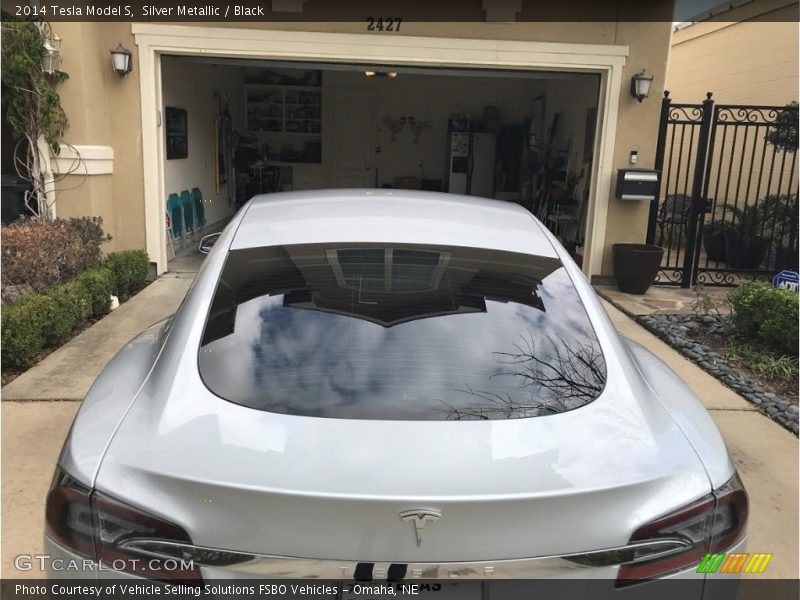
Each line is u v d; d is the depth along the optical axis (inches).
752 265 345.1
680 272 331.6
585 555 60.5
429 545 58.5
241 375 71.7
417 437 64.8
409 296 83.0
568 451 65.0
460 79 510.9
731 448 151.8
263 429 65.1
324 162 517.0
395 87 510.0
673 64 482.9
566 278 91.4
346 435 64.6
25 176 256.7
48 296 195.5
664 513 63.1
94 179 262.4
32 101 242.7
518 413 69.4
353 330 77.7
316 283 84.1
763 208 335.9
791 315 204.2
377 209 104.3
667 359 209.8
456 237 96.2
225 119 451.5
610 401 73.0
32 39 235.3
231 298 81.9
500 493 58.9
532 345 78.3
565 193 399.5
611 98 288.8
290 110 509.0
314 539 58.4
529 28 278.5
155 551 59.9
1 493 121.3
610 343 82.0
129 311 237.1
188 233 371.9
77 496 62.8
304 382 71.1
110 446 65.4
